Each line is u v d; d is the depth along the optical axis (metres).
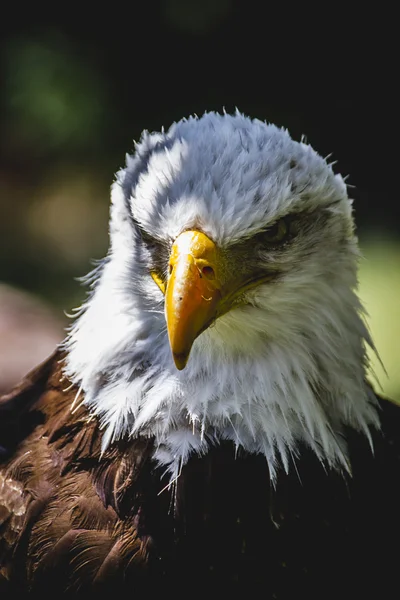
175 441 4.91
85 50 18.86
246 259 4.92
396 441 5.75
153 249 4.96
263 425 4.96
